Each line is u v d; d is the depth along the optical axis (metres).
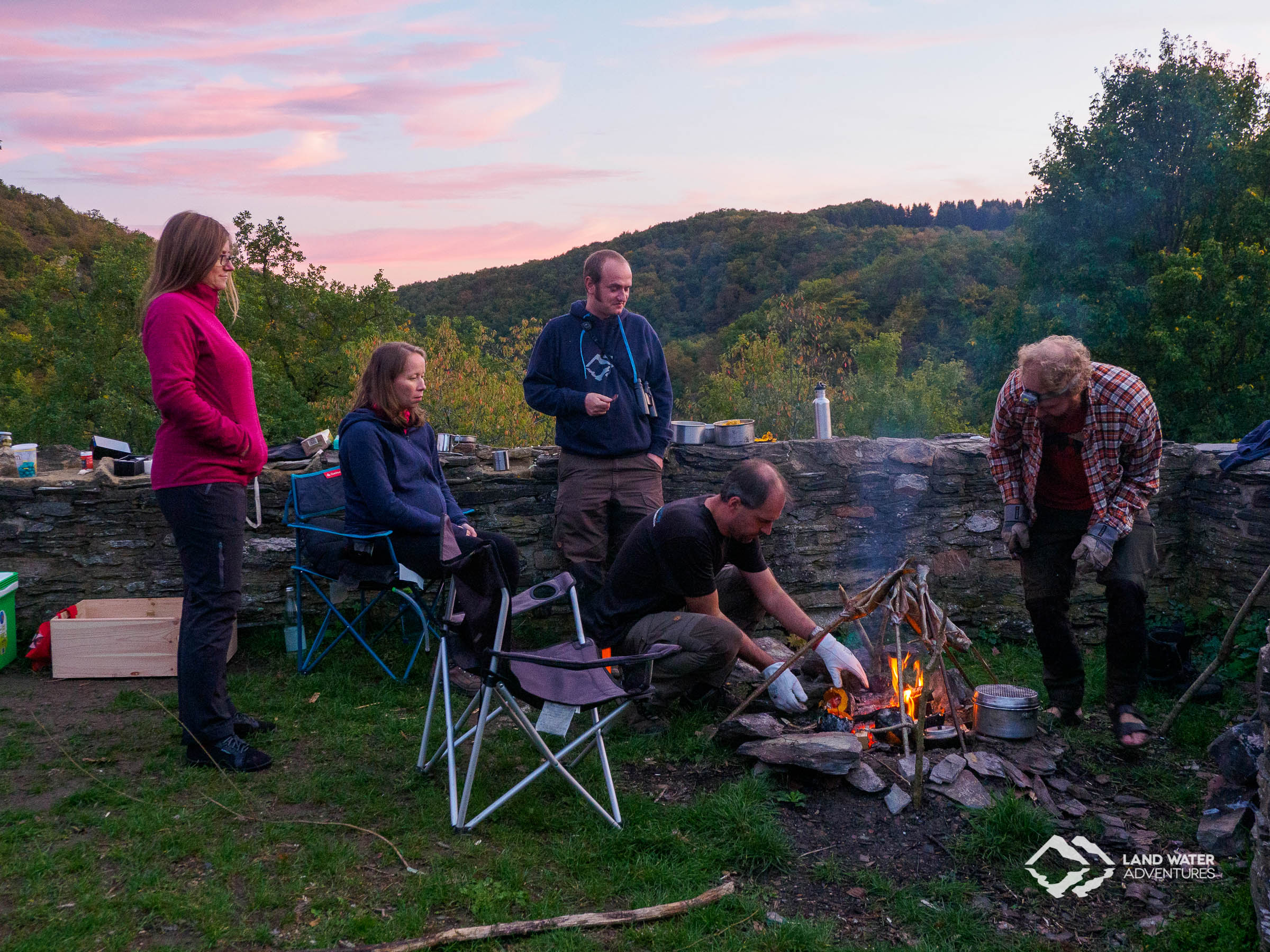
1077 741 3.79
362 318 27.02
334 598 4.37
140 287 21.09
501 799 2.94
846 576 5.34
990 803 3.09
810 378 23.48
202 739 3.32
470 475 5.09
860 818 3.05
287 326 26.70
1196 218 24.89
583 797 3.11
